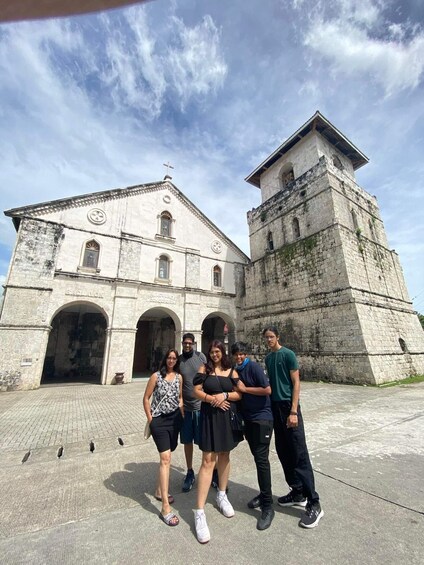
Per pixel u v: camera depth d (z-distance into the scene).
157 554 2.62
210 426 3.33
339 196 18.38
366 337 14.48
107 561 2.53
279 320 19.70
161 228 21.52
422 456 4.79
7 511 3.36
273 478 4.29
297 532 2.91
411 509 3.25
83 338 22.48
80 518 3.21
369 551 2.59
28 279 15.15
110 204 19.41
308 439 5.89
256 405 3.53
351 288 15.51
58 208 17.30
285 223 21.38
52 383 17.14
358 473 4.21
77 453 5.27
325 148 21.38
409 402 9.20
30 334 14.46
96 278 17.31
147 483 4.08
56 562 2.53
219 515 3.28
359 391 11.89
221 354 3.75
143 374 22.41
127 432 6.55
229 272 24.17
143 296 19.00
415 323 19.28
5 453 5.26
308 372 16.62
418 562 2.43
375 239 19.98
